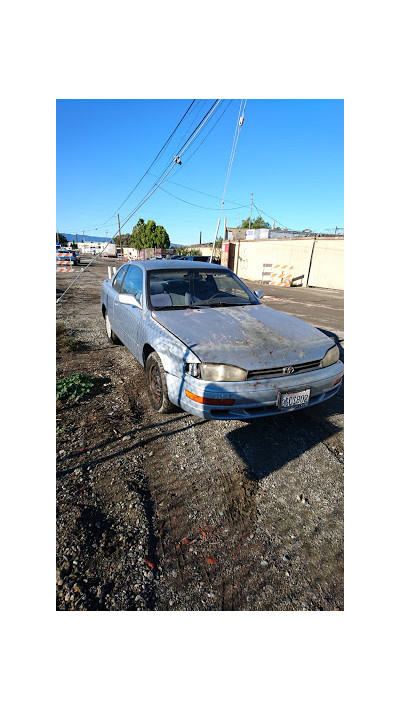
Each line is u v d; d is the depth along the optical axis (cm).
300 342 281
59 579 164
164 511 205
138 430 288
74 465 242
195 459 253
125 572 168
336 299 1353
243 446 272
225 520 200
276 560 177
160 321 307
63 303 1016
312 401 270
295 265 2052
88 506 206
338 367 283
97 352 505
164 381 286
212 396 237
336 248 1792
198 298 362
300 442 281
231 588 163
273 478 237
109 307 506
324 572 173
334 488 229
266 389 245
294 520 202
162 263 409
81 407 327
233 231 3741
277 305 1123
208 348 254
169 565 172
